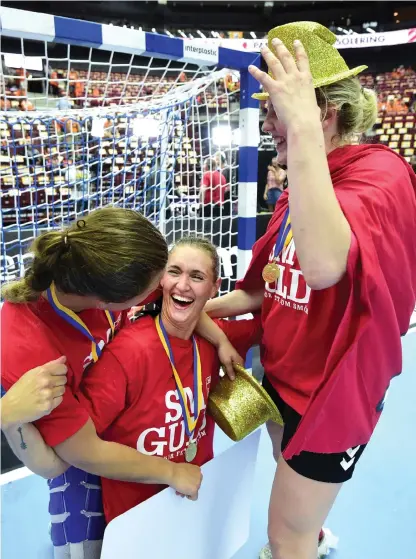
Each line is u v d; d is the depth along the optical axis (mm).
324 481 1037
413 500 1753
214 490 1199
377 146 965
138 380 1063
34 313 935
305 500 1060
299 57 783
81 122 2738
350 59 8906
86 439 955
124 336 1093
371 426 1006
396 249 858
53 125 2869
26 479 1831
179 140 3039
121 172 2883
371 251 786
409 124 8555
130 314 1446
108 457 982
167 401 1108
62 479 1123
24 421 830
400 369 984
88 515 1160
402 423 2268
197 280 1104
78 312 1012
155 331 1115
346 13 8484
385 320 858
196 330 1244
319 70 905
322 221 740
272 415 1150
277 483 1108
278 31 946
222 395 1209
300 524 1092
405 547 1532
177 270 1105
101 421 1021
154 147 2918
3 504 1683
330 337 992
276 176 5211
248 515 1386
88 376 1043
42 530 1566
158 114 2625
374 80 8812
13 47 5754
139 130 2598
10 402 820
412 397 2525
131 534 1023
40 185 2768
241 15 8492
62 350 968
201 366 1191
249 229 2227
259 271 1306
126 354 1051
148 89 6785
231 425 1160
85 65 6480
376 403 987
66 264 845
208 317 1273
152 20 8008
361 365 902
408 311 946
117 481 1116
